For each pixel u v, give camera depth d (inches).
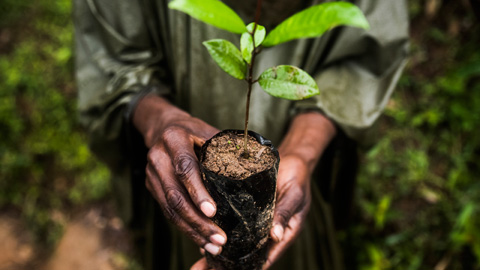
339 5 12.3
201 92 24.8
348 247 41.1
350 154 28.0
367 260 40.7
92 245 46.6
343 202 31.9
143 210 31.1
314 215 29.5
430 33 45.1
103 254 46.0
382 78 25.4
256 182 16.0
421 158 42.2
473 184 40.3
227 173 16.1
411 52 45.0
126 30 25.3
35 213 48.9
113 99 24.6
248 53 14.5
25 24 51.8
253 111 25.3
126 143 26.9
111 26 25.5
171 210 18.0
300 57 24.5
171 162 17.9
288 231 20.7
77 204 49.1
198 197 16.3
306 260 30.1
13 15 52.1
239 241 17.9
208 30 23.4
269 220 17.8
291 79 14.2
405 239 40.9
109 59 26.0
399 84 44.0
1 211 49.8
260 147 17.1
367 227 41.9
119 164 28.4
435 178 42.0
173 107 22.6
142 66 25.5
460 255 39.6
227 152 16.9
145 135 22.6
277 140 26.2
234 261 19.0
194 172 16.6
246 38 14.5
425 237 40.7
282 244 20.7
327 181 28.3
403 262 40.5
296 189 20.2
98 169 48.8
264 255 19.6
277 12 23.1
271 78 14.4
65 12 51.3
